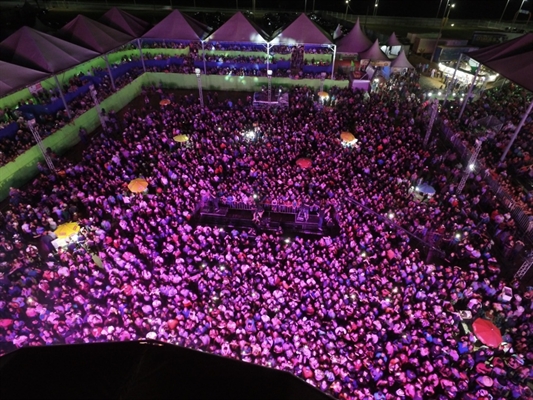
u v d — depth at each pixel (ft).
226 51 119.34
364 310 44.73
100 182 66.33
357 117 92.89
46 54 75.92
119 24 104.99
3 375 8.57
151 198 61.05
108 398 8.13
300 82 109.09
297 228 62.28
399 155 74.43
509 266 54.24
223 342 41.24
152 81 112.57
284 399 8.79
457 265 55.01
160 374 8.93
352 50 113.70
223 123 86.79
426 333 42.16
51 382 8.46
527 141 78.33
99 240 55.06
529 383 39.45
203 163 73.87
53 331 42.86
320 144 78.64
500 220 58.08
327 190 63.57
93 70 104.42
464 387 36.96
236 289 47.57
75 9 207.92
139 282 48.08
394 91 105.19
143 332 43.34
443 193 66.64
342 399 32.55
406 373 38.27
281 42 101.96
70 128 79.82
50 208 59.88
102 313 44.50
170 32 103.55
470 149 76.33
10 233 55.83
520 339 42.11
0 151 67.51
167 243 53.62
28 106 79.61
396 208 62.03
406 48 141.90
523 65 69.26
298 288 47.57
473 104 97.55
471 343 41.45
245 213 65.00
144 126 84.48
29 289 45.62
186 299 45.78
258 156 74.59
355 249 53.98
